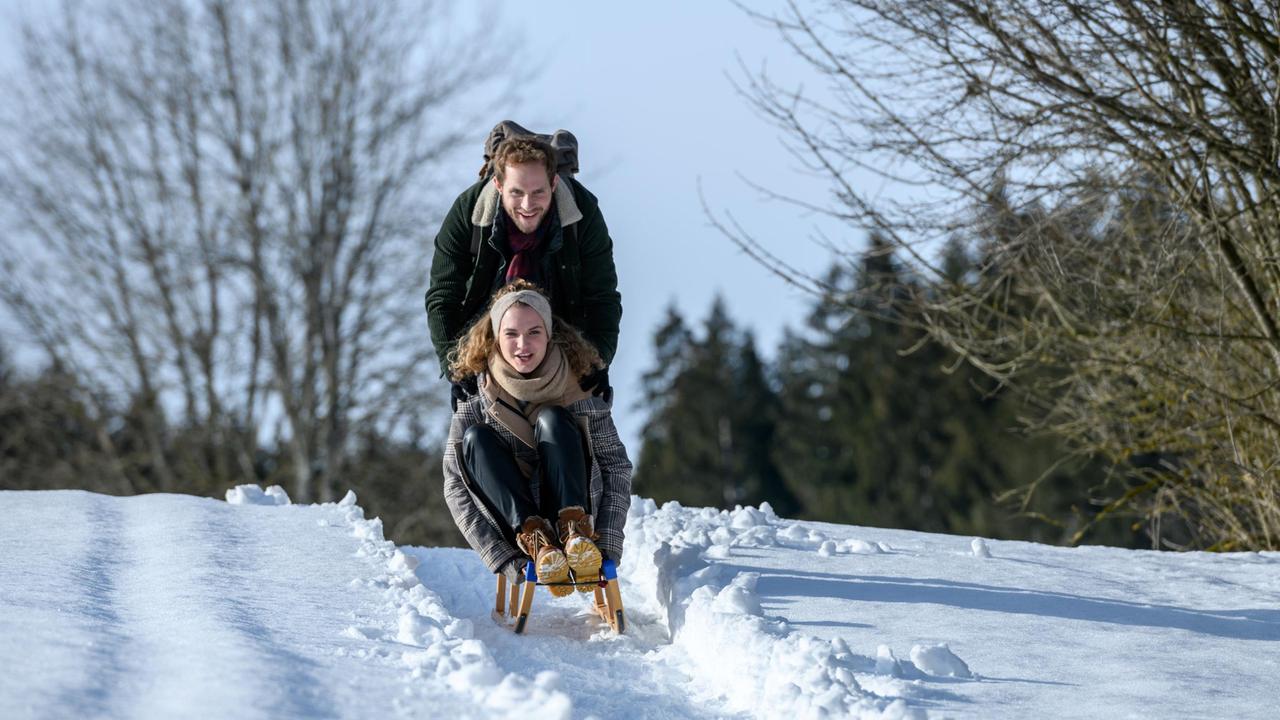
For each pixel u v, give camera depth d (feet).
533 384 32.12
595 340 34.24
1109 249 62.59
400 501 145.48
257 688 21.48
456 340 34.01
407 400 139.44
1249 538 66.44
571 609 36.04
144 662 22.75
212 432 144.25
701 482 350.64
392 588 32.50
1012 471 245.86
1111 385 71.31
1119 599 35.42
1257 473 59.72
